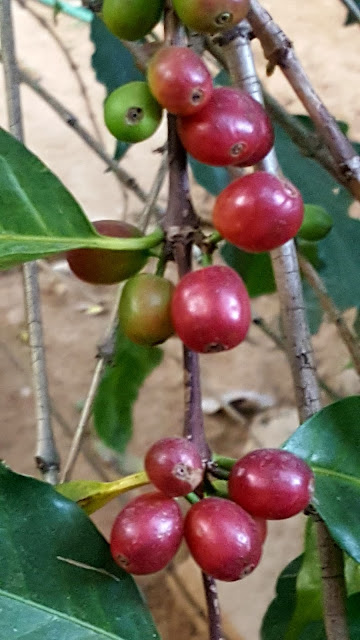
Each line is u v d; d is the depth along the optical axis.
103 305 0.59
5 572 0.14
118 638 0.14
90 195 0.60
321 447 0.17
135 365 0.31
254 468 0.14
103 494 0.16
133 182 0.31
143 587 0.45
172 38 0.15
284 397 0.55
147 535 0.13
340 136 0.17
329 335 0.54
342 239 0.30
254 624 0.43
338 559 0.17
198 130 0.14
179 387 0.55
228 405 0.50
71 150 0.62
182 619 0.44
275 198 0.13
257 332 0.57
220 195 0.14
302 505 0.14
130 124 0.15
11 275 0.60
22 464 0.50
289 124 0.23
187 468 0.13
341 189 0.31
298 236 0.23
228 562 0.13
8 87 0.27
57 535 0.15
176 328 0.14
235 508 0.13
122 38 0.16
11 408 0.53
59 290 0.59
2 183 0.15
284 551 0.46
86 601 0.15
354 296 0.31
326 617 0.16
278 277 0.18
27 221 0.15
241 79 0.18
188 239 0.15
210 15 0.14
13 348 0.56
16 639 0.14
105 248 0.15
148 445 0.53
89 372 0.56
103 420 0.33
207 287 0.13
